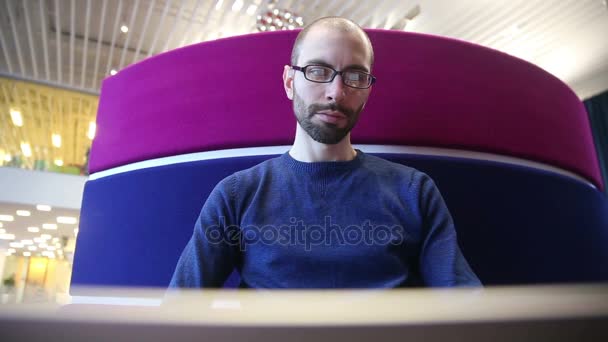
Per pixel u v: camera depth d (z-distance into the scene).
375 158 0.82
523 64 1.38
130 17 5.68
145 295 0.17
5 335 0.12
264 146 1.21
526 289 0.14
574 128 1.53
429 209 0.74
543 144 1.35
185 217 1.21
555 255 1.26
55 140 10.54
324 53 0.72
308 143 0.77
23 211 6.85
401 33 1.24
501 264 1.16
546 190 1.31
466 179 1.18
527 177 1.27
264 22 5.19
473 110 1.25
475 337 0.13
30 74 7.49
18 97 8.22
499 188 1.22
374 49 1.22
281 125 1.19
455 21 5.54
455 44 1.27
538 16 5.38
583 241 1.37
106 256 1.33
